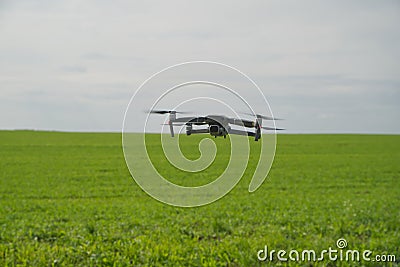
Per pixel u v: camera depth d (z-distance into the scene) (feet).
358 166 141.79
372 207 69.41
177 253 42.73
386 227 54.85
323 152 183.73
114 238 49.03
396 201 78.79
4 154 167.02
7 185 102.53
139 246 44.45
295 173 125.08
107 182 108.17
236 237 48.83
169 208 70.28
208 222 58.18
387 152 185.26
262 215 63.00
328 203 75.92
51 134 257.96
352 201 78.13
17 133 255.91
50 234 51.80
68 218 63.26
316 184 106.11
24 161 148.46
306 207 70.18
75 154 170.60
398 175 123.03
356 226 55.57
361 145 213.46
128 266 39.50
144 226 56.65
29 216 65.72
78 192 93.50
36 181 108.99
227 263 40.96
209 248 43.93
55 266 40.09
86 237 48.96
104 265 40.16
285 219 59.41
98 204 77.20
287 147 201.87
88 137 244.42
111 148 192.13
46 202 80.79
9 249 44.34
